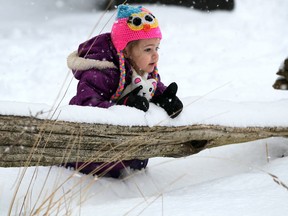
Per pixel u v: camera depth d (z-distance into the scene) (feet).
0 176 33.32
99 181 34.09
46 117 27.09
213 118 33.06
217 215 23.91
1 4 158.81
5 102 26.61
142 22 35.45
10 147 26.55
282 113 36.29
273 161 34.27
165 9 163.22
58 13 158.20
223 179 30.63
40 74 82.43
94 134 28.86
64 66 89.20
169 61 93.97
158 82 38.42
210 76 75.46
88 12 163.32
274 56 87.92
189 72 82.33
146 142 30.55
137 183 34.96
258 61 84.12
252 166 36.65
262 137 35.42
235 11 162.40
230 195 26.94
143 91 35.86
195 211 24.57
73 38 118.01
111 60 36.01
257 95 61.00
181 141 32.24
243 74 74.33
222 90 65.57
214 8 165.07
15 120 26.22
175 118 31.76
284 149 39.93
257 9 159.33
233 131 33.78
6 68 86.38
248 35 123.03
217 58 95.81
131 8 36.19
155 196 28.63
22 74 82.33
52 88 73.51
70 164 35.04
